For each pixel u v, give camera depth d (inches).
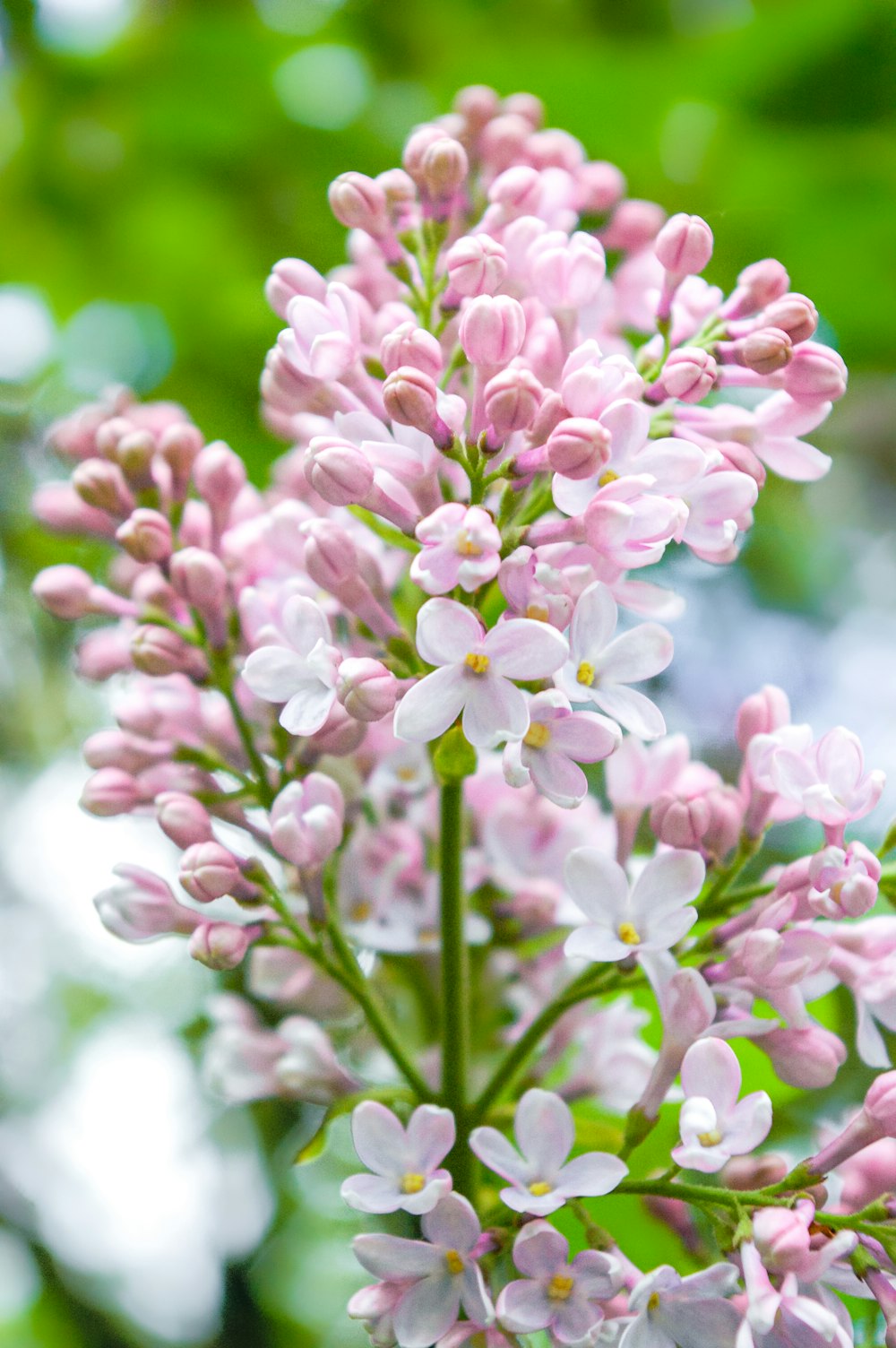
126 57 17.0
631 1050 13.4
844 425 19.4
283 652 12.2
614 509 11.7
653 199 16.5
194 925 13.0
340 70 17.0
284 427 13.6
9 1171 20.6
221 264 17.4
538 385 12.0
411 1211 11.7
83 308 18.1
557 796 11.8
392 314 12.9
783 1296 11.5
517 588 11.9
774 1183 12.4
